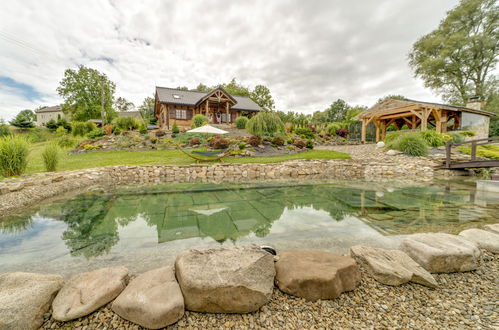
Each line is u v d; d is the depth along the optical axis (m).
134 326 1.53
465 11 21.16
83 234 3.37
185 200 5.60
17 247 2.91
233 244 2.98
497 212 4.38
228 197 5.95
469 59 22.11
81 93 32.50
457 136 13.19
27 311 1.50
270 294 1.79
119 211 4.62
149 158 11.91
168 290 1.69
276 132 16.20
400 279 1.96
